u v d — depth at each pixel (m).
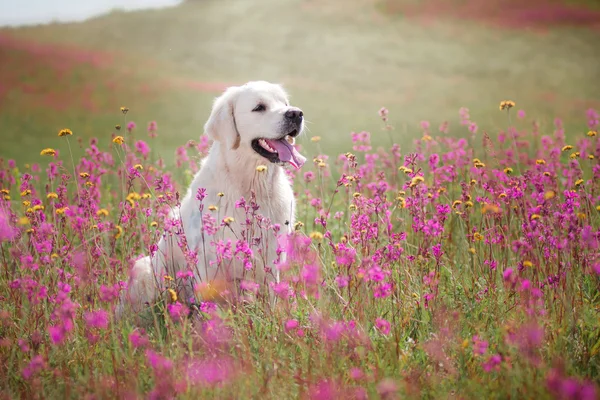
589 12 42.66
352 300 4.73
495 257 5.93
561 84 28.89
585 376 4.15
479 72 32.19
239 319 4.83
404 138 16.92
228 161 5.96
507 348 4.24
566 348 4.29
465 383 4.01
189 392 3.88
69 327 4.12
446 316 4.67
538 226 5.11
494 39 38.62
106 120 24.70
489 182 6.13
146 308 5.54
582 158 8.82
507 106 6.96
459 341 4.38
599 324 4.61
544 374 3.84
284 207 6.07
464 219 6.04
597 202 6.65
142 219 6.47
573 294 4.66
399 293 5.09
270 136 5.88
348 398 3.93
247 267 4.61
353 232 5.24
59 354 4.54
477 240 5.62
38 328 4.91
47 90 29.53
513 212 6.08
